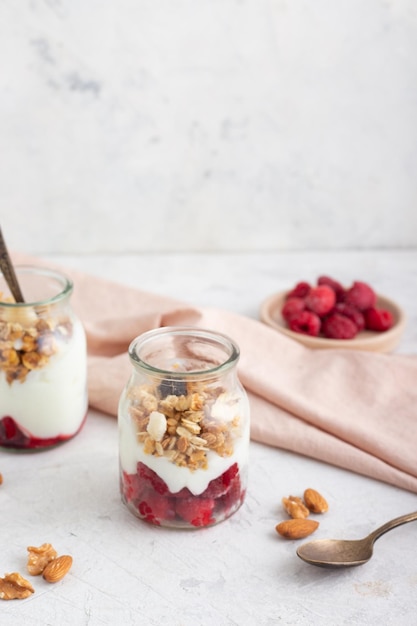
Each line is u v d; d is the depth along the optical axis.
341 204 1.08
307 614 0.58
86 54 1.00
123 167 1.05
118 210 1.07
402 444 0.71
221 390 0.64
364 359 0.79
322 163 1.06
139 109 1.02
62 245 1.08
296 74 1.02
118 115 1.02
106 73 1.00
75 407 0.71
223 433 0.63
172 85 1.01
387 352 0.86
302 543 0.63
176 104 1.02
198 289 0.99
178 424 0.62
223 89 1.02
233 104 1.02
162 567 0.61
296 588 0.60
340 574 0.61
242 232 1.09
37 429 0.70
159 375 0.62
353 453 0.70
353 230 1.09
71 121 1.02
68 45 0.99
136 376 0.65
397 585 0.60
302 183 1.07
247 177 1.06
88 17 0.98
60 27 0.98
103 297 0.89
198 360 0.67
